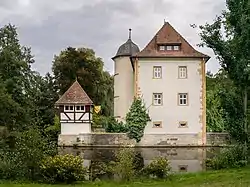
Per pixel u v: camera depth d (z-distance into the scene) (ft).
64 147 136.05
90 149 129.49
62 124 145.38
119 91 168.86
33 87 147.13
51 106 180.55
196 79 144.36
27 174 56.65
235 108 72.49
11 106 127.03
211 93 152.66
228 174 57.47
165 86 144.15
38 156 57.00
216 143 139.64
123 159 58.95
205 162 87.30
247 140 71.97
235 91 73.36
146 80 144.15
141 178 58.29
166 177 58.95
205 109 143.13
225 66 74.08
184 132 142.10
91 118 152.46
